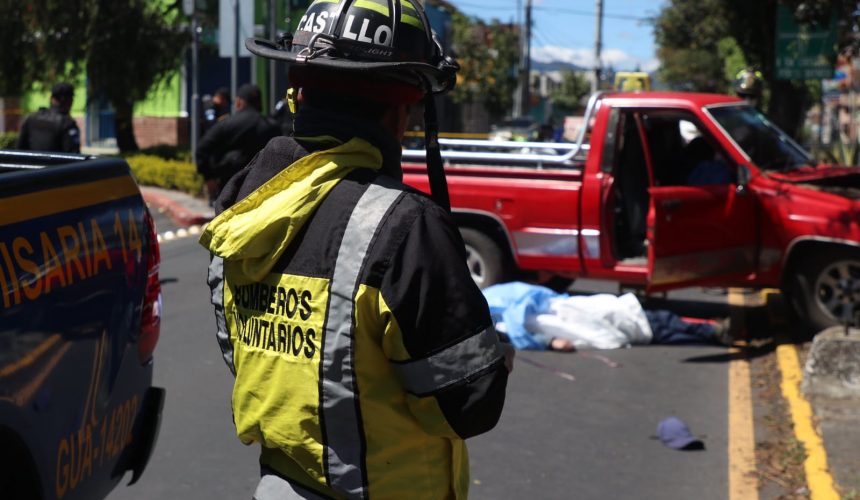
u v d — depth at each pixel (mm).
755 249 7699
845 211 7320
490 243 8625
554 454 5438
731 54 22609
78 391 3010
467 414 1894
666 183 8914
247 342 2066
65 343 2926
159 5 22281
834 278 7516
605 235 8164
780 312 8875
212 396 6293
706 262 7680
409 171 8742
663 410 6254
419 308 1866
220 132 10875
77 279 3016
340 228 1930
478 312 1901
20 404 2691
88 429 3094
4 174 2807
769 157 7996
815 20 12062
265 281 2012
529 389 6672
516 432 5793
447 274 1887
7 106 28766
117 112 21891
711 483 5035
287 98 2186
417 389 1902
